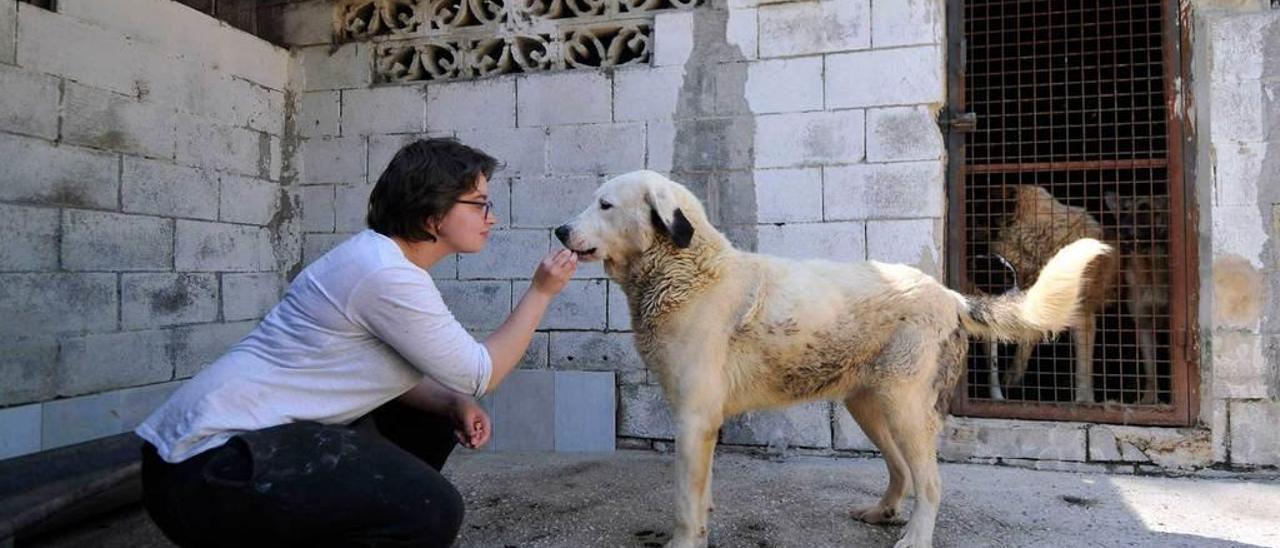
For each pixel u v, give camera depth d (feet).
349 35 18.94
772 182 16.29
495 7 18.01
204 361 16.61
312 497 6.52
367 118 18.63
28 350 13.17
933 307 10.64
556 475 14.84
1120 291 15.76
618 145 17.11
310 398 7.10
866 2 15.79
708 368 10.28
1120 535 11.34
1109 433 14.83
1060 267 10.53
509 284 17.66
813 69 16.07
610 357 16.94
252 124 17.88
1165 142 15.15
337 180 18.86
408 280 7.03
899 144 15.65
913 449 10.52
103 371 14.46
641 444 16.80
